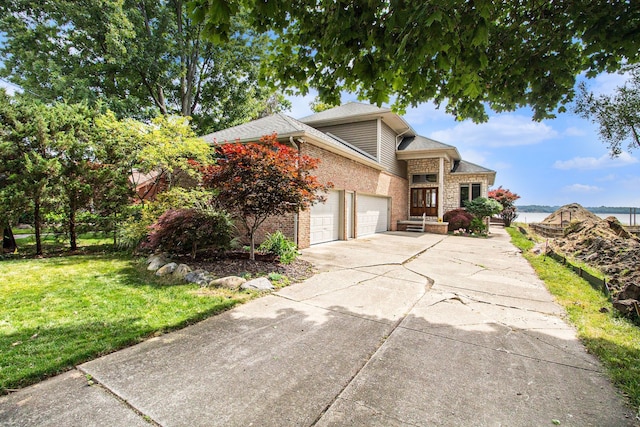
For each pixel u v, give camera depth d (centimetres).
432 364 281
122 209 869
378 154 1468
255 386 242
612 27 304
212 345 312
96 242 1042
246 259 688
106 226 866
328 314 407
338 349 308
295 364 277
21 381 240
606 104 704
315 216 1016
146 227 739
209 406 217
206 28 263
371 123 1484
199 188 862
